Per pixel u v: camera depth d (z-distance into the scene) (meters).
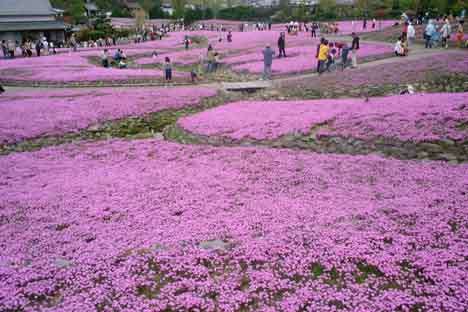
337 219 9.95
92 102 26.91
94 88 33.69
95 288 7.93
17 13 81.75
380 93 24.11
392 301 7.10
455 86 23.41
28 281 8.34
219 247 9.19
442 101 18.50
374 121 17.25
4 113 24.47
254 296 7.55
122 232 10.01
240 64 42.25
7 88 35.38
